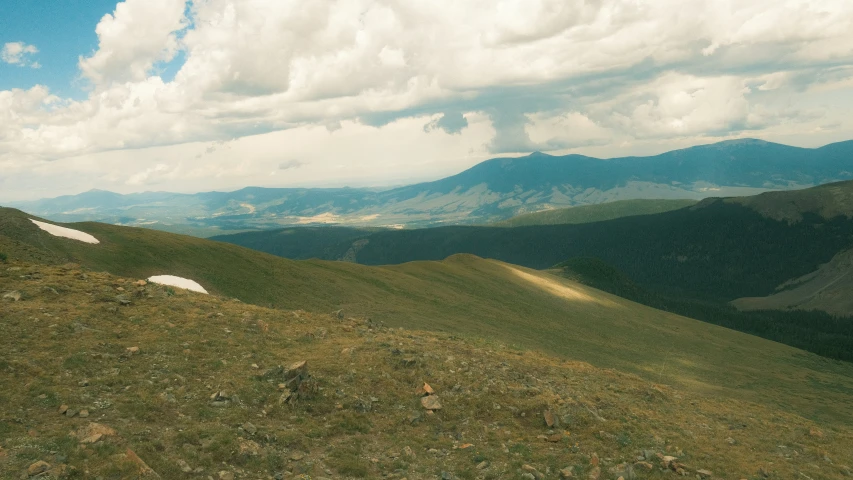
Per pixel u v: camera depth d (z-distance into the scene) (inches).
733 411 1610.5
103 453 616.4
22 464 563.5
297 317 1569.9
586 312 5743.1
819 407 3356.3
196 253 3073.3
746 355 5526.6
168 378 922.1
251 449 733.9
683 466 912.9
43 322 1039.0
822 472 1054.4
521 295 5526.6
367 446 847.7
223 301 1587.1
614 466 868.0
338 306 3026.6
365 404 988.6
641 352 4296.3
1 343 908.0
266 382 996.6
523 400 1122.7
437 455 843.4
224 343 1167.0
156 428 740.0
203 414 821.2
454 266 6043.3
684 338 5684.1
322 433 856.9
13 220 2413.9
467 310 4030.5
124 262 2544.3
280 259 3727.9
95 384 837.2
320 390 1016.9
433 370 1220.5
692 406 1537.9
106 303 1248.2
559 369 1653.5
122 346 1021.8
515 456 860.0
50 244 2357.3
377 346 1331.2
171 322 1227.9
